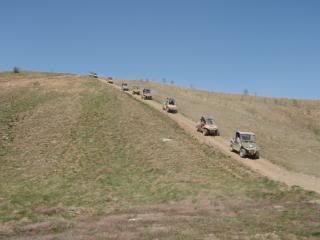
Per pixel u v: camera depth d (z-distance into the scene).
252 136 40.84
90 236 17.38
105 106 62.78
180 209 22.81
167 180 31.41
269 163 38.03
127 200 26.44
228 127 55.72
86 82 83.12
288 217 19.55
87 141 46.25
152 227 18.50
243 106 82.81
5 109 62.94
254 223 18.53
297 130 68.44
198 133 49.78
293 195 25.06
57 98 69.75
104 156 40.53
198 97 86.75
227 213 21.27
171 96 80.50
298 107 99.75
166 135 47.81
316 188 28.28
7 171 36.94
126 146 43.62
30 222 21.69
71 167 37.56
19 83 83.81
